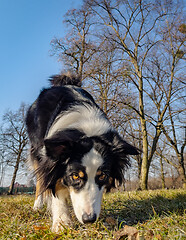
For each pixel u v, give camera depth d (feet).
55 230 1.73
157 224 1.66
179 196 2.95
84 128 1.83
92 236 1.51
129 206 2.46
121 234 1.37
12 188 14.65
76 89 2.48
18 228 1.73
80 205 1.62
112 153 1.82
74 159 1.71
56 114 2.06
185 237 1.32
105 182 1.74
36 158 2.29
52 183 1.88
